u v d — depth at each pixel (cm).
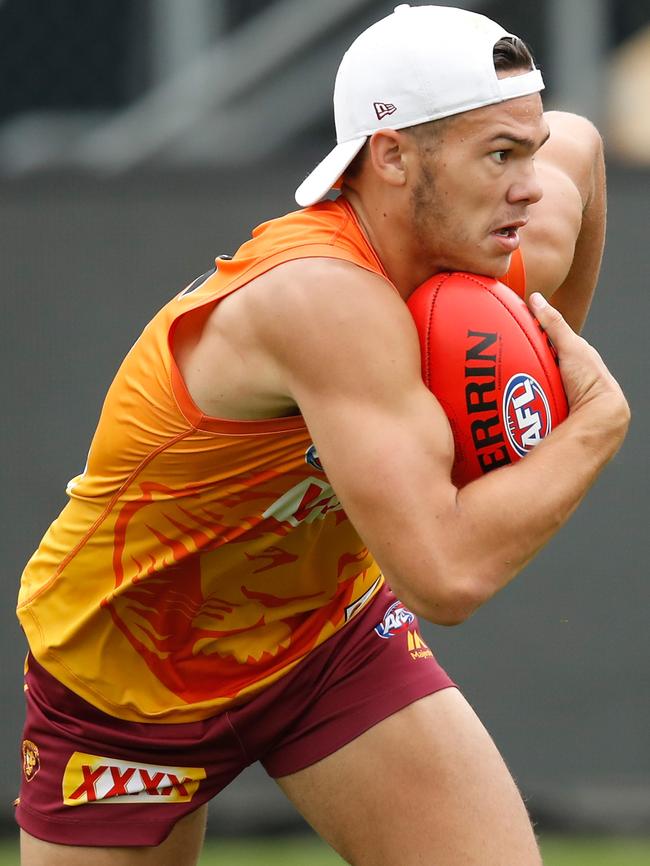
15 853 1912
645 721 2003
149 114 2370
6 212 2019
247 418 952
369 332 878
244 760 1091
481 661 2005
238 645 1062
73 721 1077
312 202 932
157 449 984
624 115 2398
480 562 873
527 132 904
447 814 1023
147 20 2373
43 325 2009
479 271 945
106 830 1075
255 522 995
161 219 2027
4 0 2347
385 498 864
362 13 2392
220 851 1923
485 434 918
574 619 2011
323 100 2386
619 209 2050
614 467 2023
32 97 2355
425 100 902
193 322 961
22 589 1121
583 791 1995
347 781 1058
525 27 2388
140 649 1053
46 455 1998
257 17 2395
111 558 1034
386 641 1080
